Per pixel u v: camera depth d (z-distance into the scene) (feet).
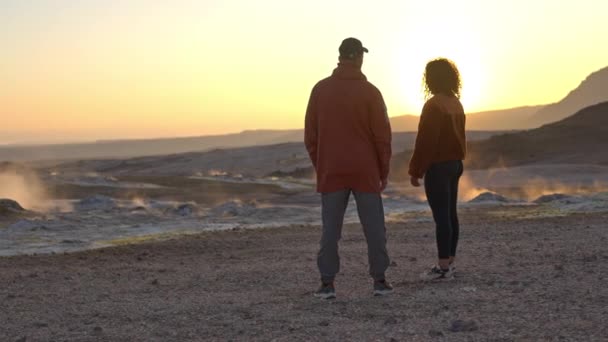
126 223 53.78
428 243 36.11
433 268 24.47
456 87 24.02
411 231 42.11
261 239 39.45
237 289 24.23
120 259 33.22
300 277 26.17
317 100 21.70
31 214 75.97
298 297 22.25
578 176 219.20
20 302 22.89
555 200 60.95
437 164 23.72
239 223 52.85
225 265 30.17
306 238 39.32
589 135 450.71
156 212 62.85
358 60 21.75
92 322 19.69
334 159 21.42
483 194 70.28
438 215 24.00
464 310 19.16
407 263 29.22
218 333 17.90
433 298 20.92
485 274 24.89
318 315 19.44
